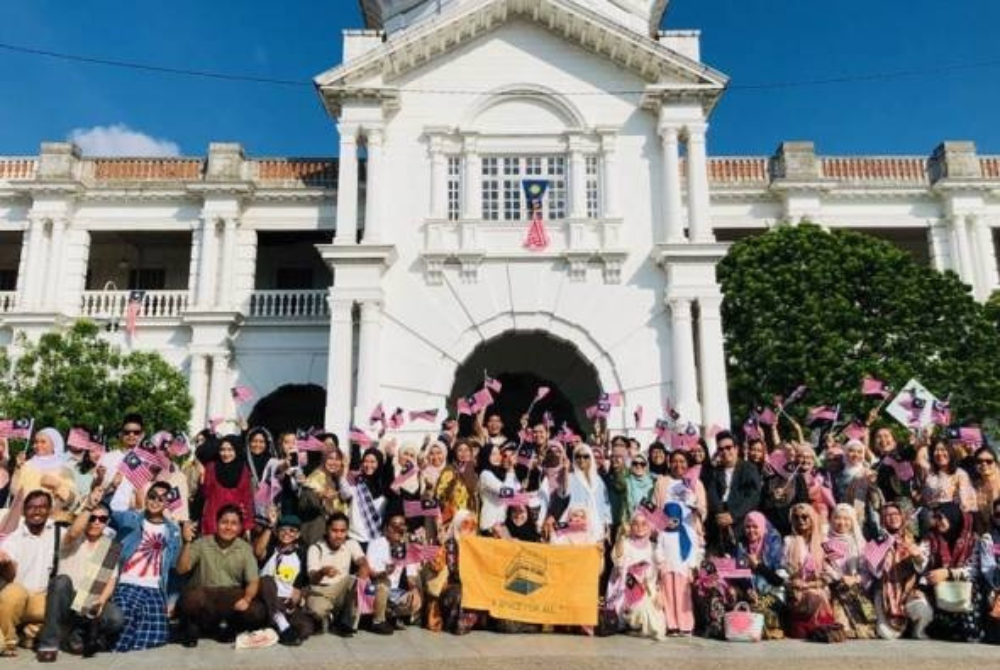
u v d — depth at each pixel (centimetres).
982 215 2438
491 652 816
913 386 1169
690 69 1966
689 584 940
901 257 2023
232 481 957
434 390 1850
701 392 1830
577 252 1903
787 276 1969
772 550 930
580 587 930
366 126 1967
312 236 2605
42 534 839
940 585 882
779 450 1079
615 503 1065
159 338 2325
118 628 807
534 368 2289
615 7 2345
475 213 1952
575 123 2011
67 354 1908
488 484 1029
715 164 2539
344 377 1811
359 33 2061
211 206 2395
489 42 2053
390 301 1895
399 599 945
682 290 1864
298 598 905
